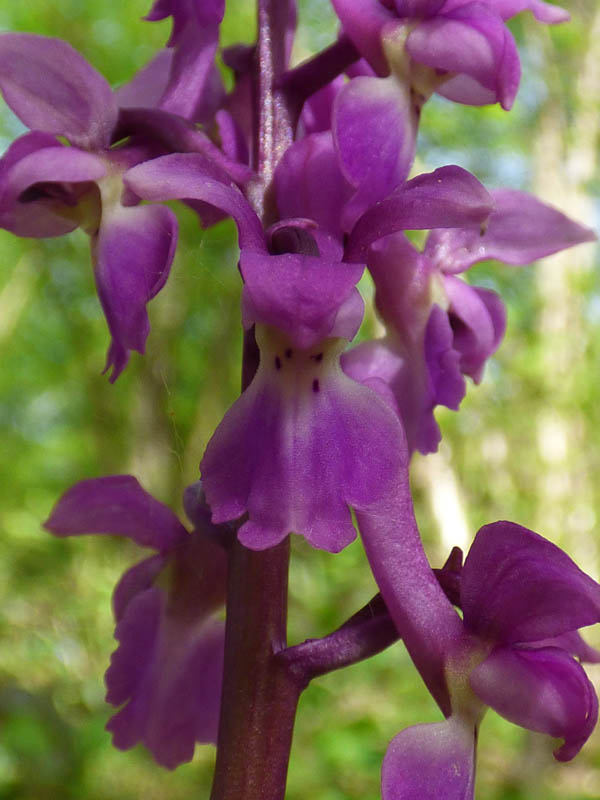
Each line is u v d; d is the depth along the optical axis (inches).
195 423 15.9
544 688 2.3
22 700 7.9
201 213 2.8
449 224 2.2
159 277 2.4
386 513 2.4
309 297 2.1
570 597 2.2
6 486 17.4
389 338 2.8
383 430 2.2
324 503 2.1
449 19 2.4
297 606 11.5
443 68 2.4
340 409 2.2
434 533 12.7
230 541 2.4
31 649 12.8
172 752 2.9
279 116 2.5
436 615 2.4
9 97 2.5
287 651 2.3
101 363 17.5
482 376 2.9
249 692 2.3
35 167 2.5
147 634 2.9
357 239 2.3
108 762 8.6
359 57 2.5
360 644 2.4
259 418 2.2
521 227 3.0
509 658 2.3
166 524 2.9
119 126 2.5
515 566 2.3
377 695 10.8
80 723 10.3
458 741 2.3
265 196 2.4
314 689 10.0
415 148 2.5
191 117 2.7
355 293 2.2
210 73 2.9
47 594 14.5
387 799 2.2
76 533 2.9
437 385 2.7
